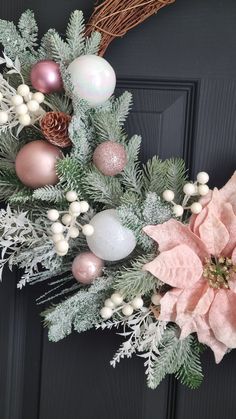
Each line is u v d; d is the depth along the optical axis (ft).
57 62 2.64
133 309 2.58
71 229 2.51
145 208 2.51
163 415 3.07
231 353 3.02
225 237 2.56
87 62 2.50
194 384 2.72
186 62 2.94
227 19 2.92
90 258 2.57
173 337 2.70
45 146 2.58
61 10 2.94
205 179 2.57
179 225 2.56
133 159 2.71
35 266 2.74
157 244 2.59
